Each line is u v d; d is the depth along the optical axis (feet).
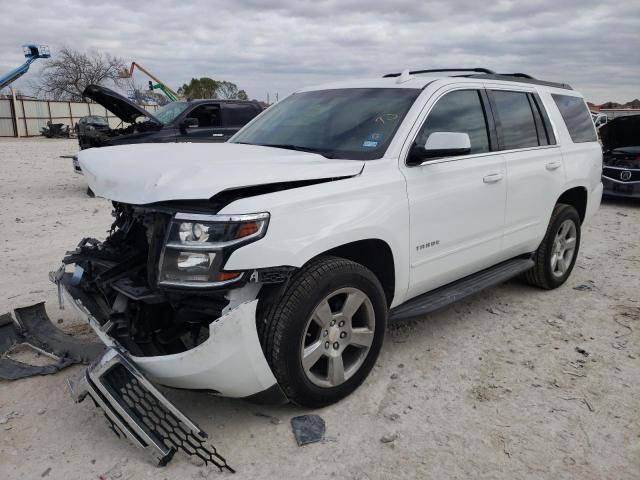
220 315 9.52
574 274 19.84
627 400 11.31
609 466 9.30
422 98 12.77
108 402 9.02
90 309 10.78
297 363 9.89
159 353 10.09
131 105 32.24
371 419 10.53
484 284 14.30
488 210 13.99
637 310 16.21
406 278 12.06
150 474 9.04
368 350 11.30
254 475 9.02
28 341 13.21
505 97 15.30
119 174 10.32
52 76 201.67
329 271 10.09
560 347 13.69
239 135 15.06
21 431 10.17
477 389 11.65
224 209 9.10
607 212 32.83
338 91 14.49
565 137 17.44
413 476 9.02
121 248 11.61
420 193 11.98
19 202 34.45
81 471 9.10
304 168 10.36
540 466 9.29
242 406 11.00
